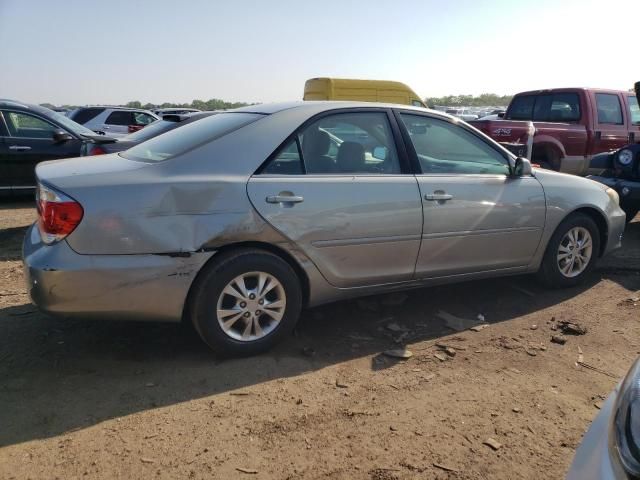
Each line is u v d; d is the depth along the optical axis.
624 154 6.73
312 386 3.30
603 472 1.64
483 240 4.32
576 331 4.05
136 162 3.57
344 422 2.94
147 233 3.21
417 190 3.97
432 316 4.38
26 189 9.05
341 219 3.69
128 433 2.80
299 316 4.09
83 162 3.73
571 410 3.08
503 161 4.53
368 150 3.93
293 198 3.53
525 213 4.48
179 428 2.85
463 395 3.22
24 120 8.98
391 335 4.03
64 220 3.12
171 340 3.86
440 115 4.31
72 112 16.11
